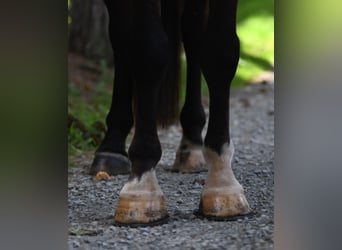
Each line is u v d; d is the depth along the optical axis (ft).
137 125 20.03
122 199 20.13
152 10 19.01
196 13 25.04
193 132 27.48
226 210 20.43
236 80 56.54
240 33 68.49
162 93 26.99
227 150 20.72
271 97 50.80
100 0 52.08
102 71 50.34
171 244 18.57
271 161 30.04
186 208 22.00
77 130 33.42
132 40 19.15
